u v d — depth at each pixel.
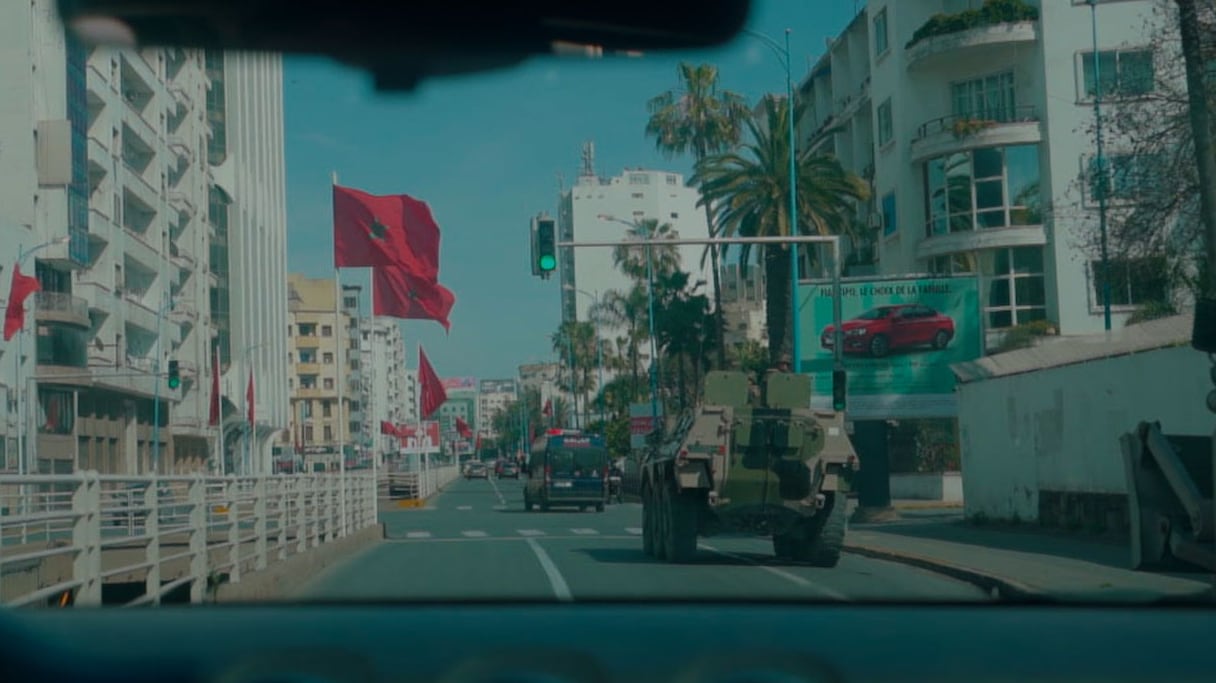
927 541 23.69
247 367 75.06
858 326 38.78
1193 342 12.05
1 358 47.62
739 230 44.75
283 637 7.53
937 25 47.91
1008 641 7.56
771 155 44.28
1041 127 46.25
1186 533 12.62
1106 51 45.53
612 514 44.88
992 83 48.28
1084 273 45.12
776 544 21.81
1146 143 26.09
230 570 14.50
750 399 20.05
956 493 48.38
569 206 147.00
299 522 19.11
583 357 117.62
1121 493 22.92
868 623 8.32
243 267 75.38
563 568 18.59
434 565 19.55
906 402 38.62
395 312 28.73
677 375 79.31
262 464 83.94
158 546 11.71
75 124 51.09
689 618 8.56
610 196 146.00
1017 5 46.56
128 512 11.43
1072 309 45.41
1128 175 26.75
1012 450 28.08
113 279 56.62
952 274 39.34
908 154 50.28
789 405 20.12
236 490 14.92
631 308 91.81
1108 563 17.52
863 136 59.94
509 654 7.21
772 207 43.47
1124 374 22.86
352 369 138.50
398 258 28.61
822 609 9.17
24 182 49.28
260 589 14.21
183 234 68.44
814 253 56.50
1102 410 23.67
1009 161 47.03
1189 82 18.42
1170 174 25.33
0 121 49.09
